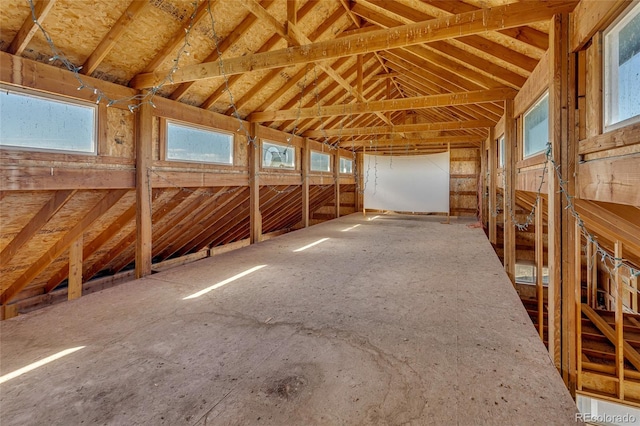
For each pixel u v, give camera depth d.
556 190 2.21
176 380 1.75
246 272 3.90
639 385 2.92
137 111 3.93
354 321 2.47
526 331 2.27
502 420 1.42
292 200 9.01
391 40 2.86
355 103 5.36
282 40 4.33
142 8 3.02
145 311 2.72
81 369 1.86
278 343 2.15
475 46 3.45
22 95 2.91
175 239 6.30
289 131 7.42
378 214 10.89
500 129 5.80
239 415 1.48
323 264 4.26
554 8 2.23
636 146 1.51
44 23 2.80
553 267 2.23
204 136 5.05
